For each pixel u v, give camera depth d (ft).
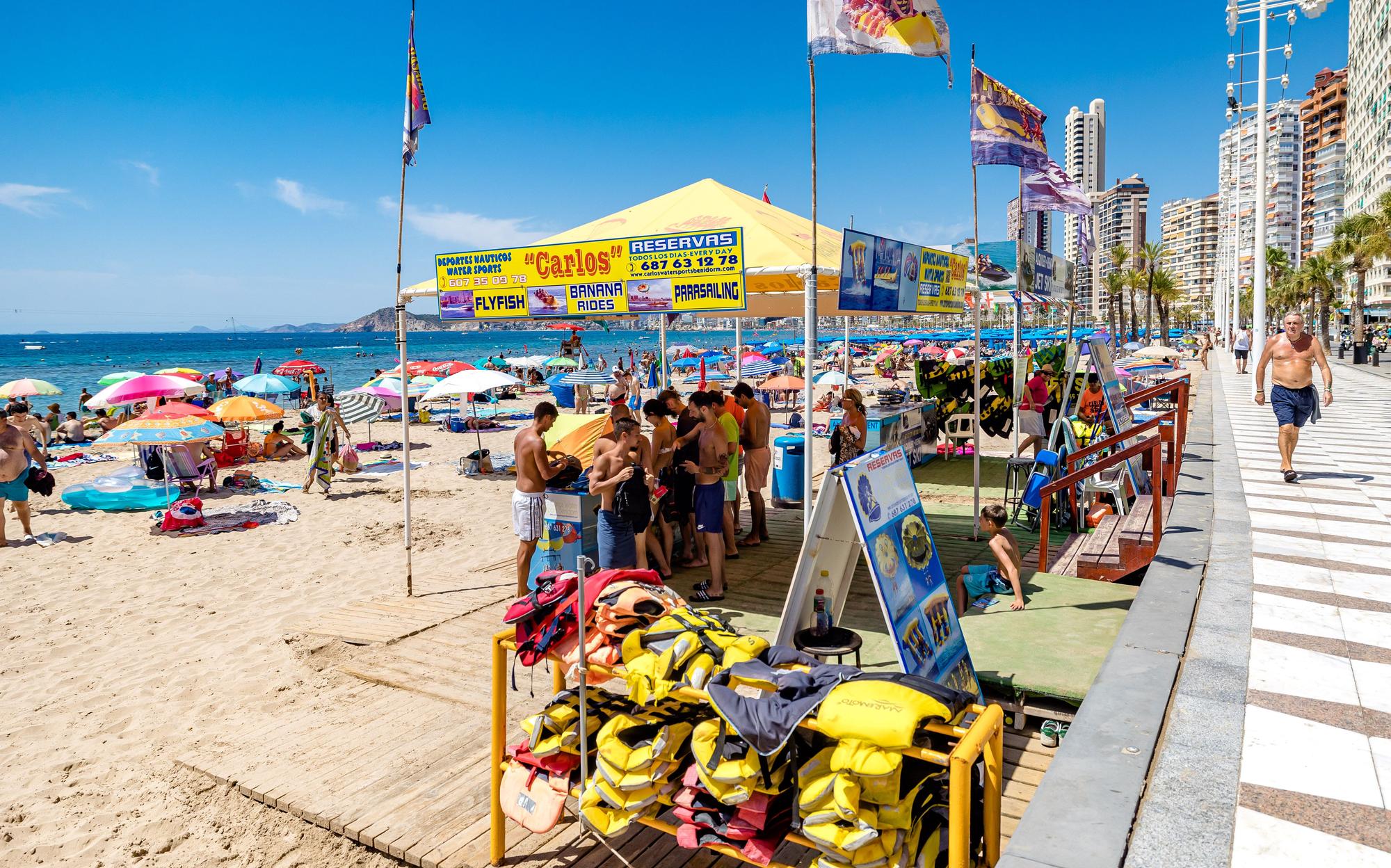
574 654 11.92
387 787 15.01
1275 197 498.28
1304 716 12.75
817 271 19.35
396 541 37.19
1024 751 14.93
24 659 23.32
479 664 20.84
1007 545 19.81
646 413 26.58
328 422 50.42
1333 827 9.78
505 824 12.73
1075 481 22.59
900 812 9.19
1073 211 30.68
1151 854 9.26
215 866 13.25
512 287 23.77
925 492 38.93
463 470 57.47
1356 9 357.82
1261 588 18.97
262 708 19.17
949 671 14.49
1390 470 33.06
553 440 29.71
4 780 16.47
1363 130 347.97
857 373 168.45
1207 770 11.18
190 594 29.37
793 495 37.65
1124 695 13.41
